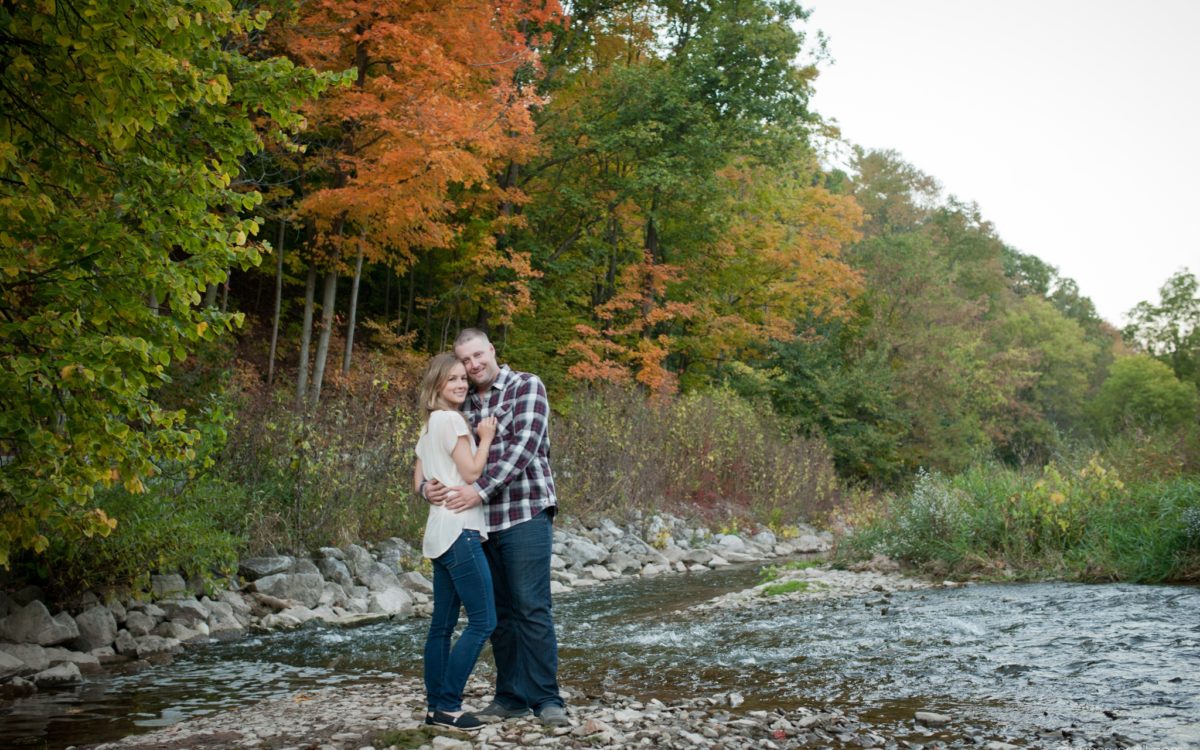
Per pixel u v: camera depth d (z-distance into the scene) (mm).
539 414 4449
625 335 24891
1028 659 5879
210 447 8711
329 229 15539
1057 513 10688
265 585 9219
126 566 7844
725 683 5719
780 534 18250
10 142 5309
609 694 5344
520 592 4422
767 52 23562
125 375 5367
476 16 14609
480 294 20953
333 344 20375
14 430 5297
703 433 19703
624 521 15750
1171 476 11617
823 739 4246
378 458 11797
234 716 5027
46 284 5402
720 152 22891
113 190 5785
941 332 33812
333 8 13117
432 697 4348
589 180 24016
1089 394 68938
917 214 56438
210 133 6258
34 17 5133
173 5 5242
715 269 27250
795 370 28953
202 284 5805
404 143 13617
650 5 25250
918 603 8516
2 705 5516
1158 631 6465
